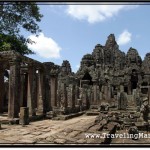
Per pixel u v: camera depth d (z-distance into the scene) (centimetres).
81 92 4188
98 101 4678
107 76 6419
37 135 1318
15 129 1548
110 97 5012
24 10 2630
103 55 7438
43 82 2545
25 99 2886
